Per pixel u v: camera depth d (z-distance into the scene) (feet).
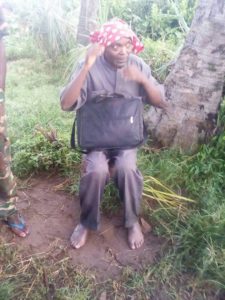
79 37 16.92
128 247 8.77
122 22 7.36
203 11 9.98
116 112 7.82
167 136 11.20
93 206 8.21
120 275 8.13
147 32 19.62
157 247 8.79
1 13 6.94
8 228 8.93
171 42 16.83
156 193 9.65
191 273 8.20
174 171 10.28
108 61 7.64
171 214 9.32
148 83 7.71
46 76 16.48
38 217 9.41
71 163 10.62
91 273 8.11
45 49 18.06
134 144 8.17
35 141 10.94
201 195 9.76
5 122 7.30
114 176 8.21
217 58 10.09
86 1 16.22
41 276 7.97
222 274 7.93
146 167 10.31
